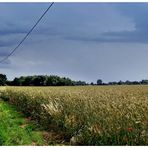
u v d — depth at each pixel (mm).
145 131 11336
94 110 15805
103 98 20625
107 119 13453
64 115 16859
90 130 13047
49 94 26234
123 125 12305
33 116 22328
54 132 16609
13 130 14461
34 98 25766
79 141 13508
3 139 11664
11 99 36844
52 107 18703
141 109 14195
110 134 12359
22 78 125375
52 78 120750
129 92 29344
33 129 17688
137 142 11438
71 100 20062
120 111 14164
